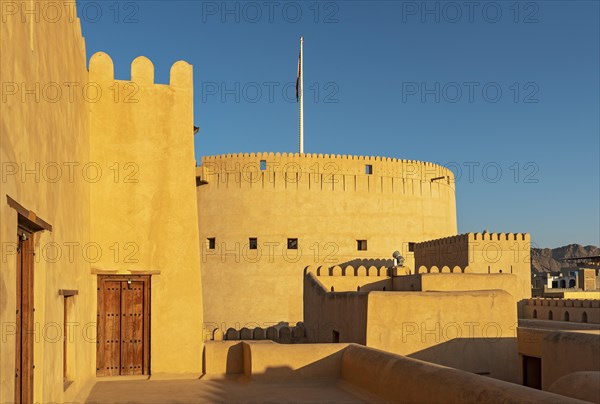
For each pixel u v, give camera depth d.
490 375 14.08
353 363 11.02
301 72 40.91
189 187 12.96
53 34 8.06
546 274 83.75
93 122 12.62
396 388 9.00
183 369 12.45
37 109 6.99
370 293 13.78
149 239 12.62
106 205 12.49
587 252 195.25
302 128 40.75
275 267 39.06
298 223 39.44
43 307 7.20
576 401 5.76
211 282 39.59
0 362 5.34
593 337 12.03
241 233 39.34
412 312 13.90
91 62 12.76
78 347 10.19
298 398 10.02
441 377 7.86
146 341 12.45
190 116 13.18
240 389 10.91
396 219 41.38
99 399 10.03
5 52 5.52
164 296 12.56
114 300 12.39
